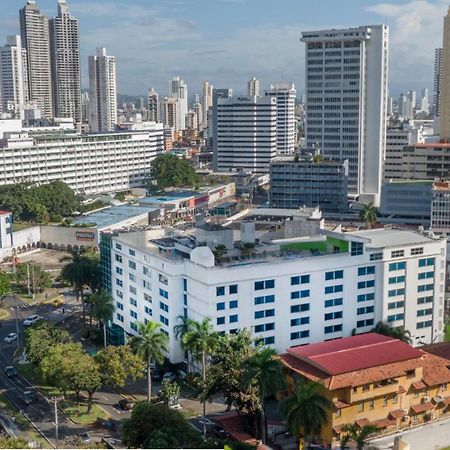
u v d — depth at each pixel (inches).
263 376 5039.4
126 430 4992.6
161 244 7564.0
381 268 7253.9
